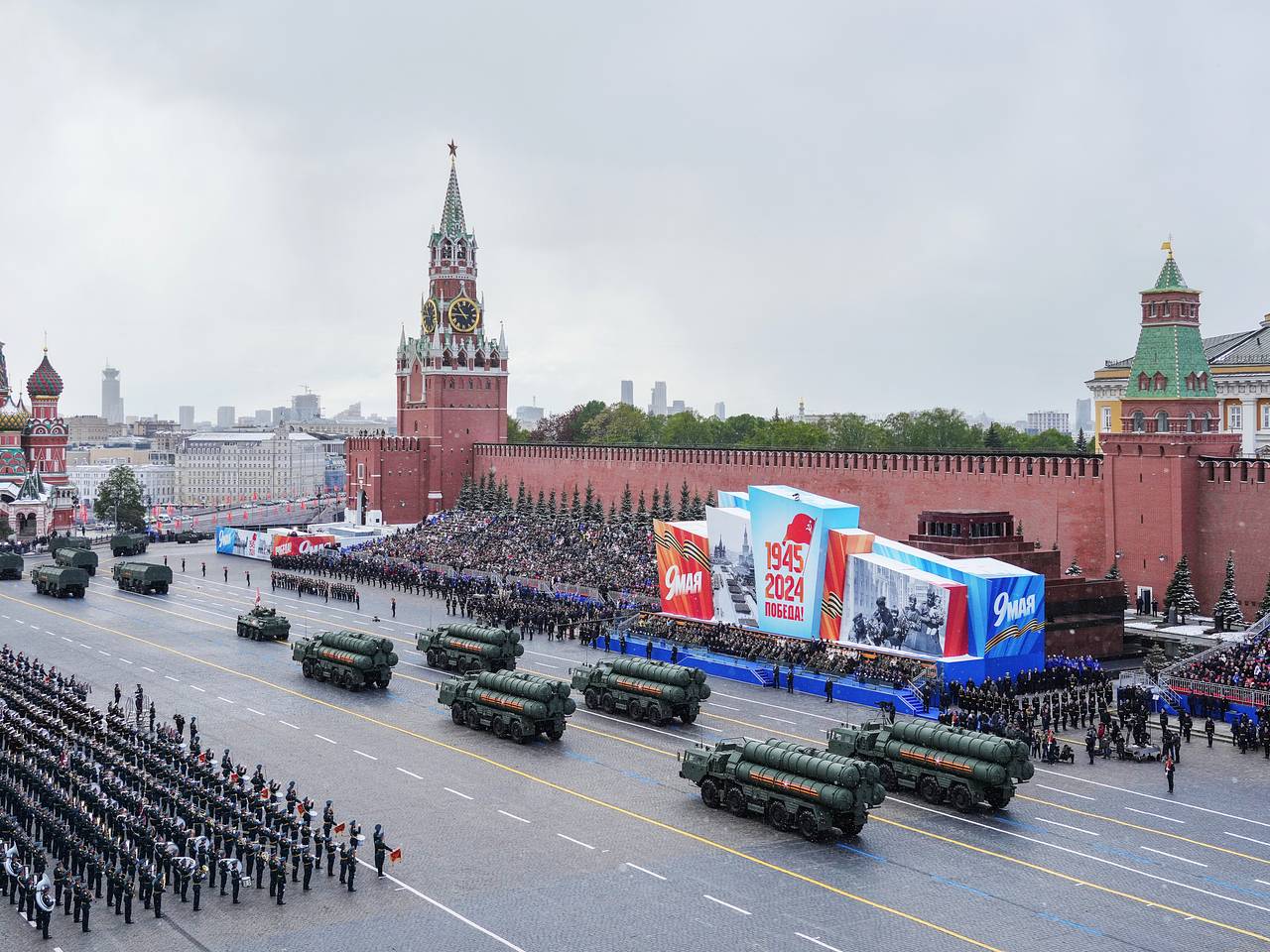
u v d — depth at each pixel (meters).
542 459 185.00
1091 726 72.50
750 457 147.50
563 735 76.31
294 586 146.12
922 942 45.19
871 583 92.12
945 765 61.25
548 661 98.81
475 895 49.97
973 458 121.88
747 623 102.69
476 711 77.12
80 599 141.25
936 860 53.88
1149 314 111.12
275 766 68.25
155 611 130.88
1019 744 60.22
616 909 48.38
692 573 107.81
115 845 52.00
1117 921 47.06
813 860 53.88
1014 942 45.19
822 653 91.62
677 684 78.25
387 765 69.00
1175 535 105.75
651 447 163.50
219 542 191.38
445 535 168.50
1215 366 146.25
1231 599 97.12
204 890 51.66
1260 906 48.50
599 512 166.88
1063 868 52.81
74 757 63.88
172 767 64.75
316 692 88.56
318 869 53.31
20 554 188.75
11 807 59.28
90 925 47.62
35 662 91.50
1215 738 74.94
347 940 45.78
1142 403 110.31
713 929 46.41
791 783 57.00
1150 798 62.66
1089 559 112.69
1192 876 51.84
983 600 86.12
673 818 59.78
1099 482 111.81
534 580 137.00
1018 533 110.31
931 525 103.50
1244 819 59.19
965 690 81.12
